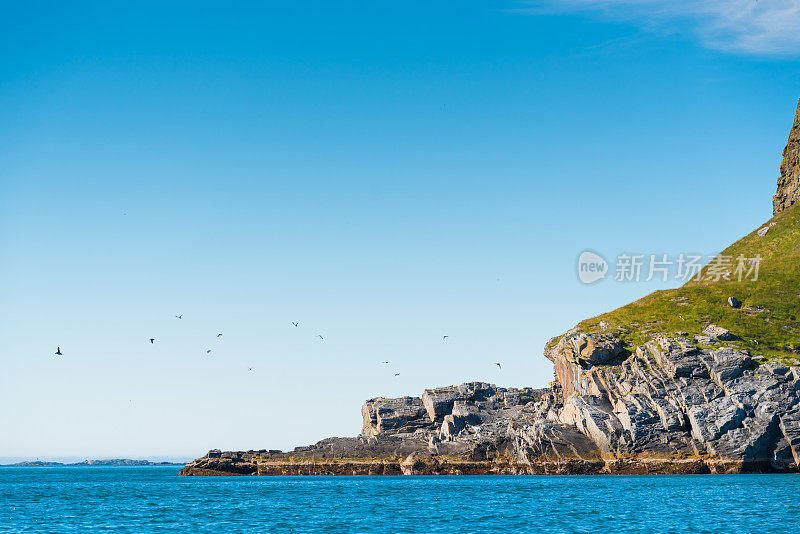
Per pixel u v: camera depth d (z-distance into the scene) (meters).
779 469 123.81
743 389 130.00
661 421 134.00
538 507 82.88
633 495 92.25
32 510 92.56
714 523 67.81
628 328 156.38
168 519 80.06
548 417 155.62
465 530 67.88
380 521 74.75
